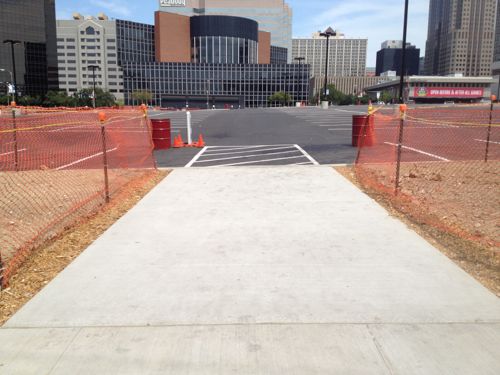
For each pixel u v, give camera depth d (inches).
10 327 147.0
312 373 121.0
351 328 144.1
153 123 645.3
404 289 172.2
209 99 6432.1
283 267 195.3
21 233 254.4
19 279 188.2
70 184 392.2
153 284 179.5
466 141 661.9
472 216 276.7
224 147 677.9
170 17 6402.6
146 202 316.2
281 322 148.1
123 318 151.9
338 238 233.5
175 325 146.9
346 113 1585.9
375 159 510.3
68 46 7539.4
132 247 223.6
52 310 158.2
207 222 265.0
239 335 140.2
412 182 381.7
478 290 170.6
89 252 217.2
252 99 6441.9
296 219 268.8
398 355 129.2
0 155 590.6
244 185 369.1
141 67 6230.3
